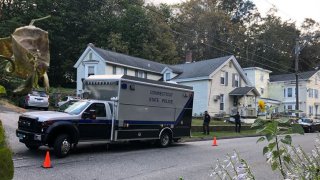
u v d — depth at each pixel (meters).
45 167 8.95
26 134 10.45
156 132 14.09
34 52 0.68
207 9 55.47
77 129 10.95
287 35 56.62
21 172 8.29
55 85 38.97
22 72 0.68
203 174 9.06
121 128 12.53
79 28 40.06
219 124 26.44
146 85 13.62
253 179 3.29
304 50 56.94
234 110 33.50
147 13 43.72
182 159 11.38
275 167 3.07
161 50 43.62
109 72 30.67
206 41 53.62
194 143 16.53
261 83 45.91
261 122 2.95
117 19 41.34
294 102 45.09
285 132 2.96
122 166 9.79
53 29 36.81
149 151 12.98
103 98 12.87
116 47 38.09
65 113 11.18
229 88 34.72
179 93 15.21
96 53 30.75
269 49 56.34
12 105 20.59
